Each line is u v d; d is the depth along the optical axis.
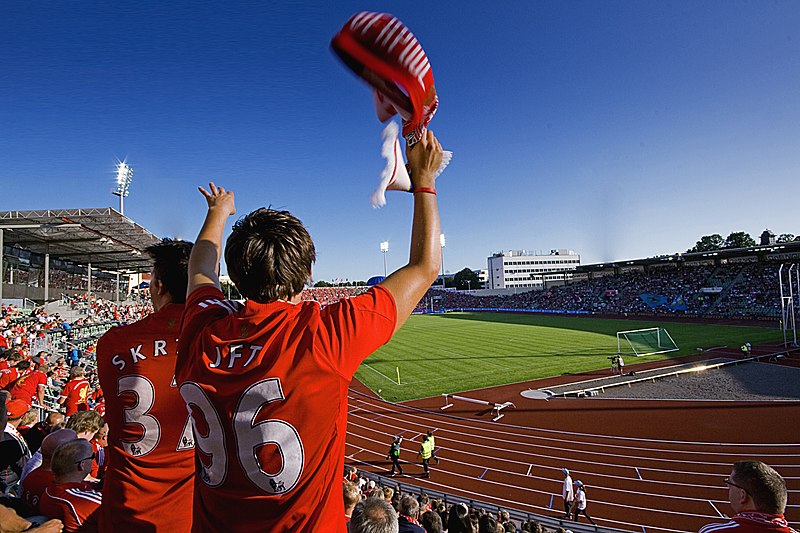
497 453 15.55
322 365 1.21
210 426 1.27
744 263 62.47
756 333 38.94
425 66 1.23
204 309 1.51
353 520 2.51
